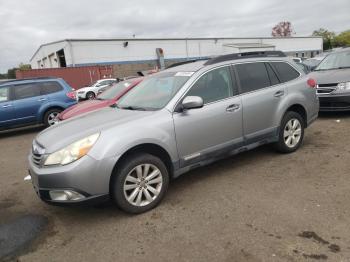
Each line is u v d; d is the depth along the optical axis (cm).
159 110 452
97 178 390
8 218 456
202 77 493
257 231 365
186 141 459
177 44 4841
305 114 615
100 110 531
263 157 595
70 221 428
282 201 428
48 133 448
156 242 363
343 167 522
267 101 548
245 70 542
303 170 523
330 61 978
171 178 462
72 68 3388
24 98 1126
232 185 490
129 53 4462
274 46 5362
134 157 418
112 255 348
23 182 605
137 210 423
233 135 510
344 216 381
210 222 393
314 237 346
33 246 377
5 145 987
